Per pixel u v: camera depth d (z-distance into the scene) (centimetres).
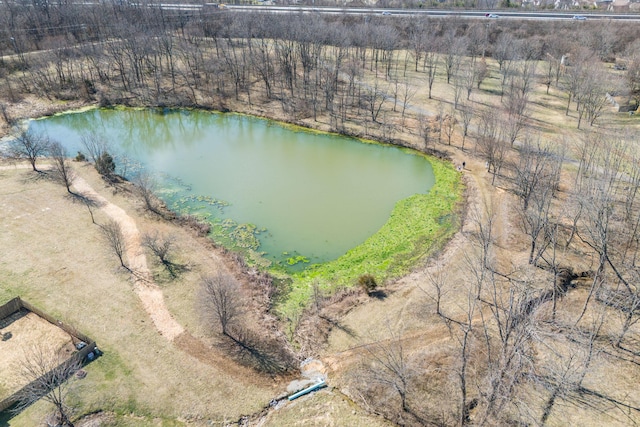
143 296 4394
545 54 11112
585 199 4588
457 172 6781
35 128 8381
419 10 13838
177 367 3697
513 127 6862
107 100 9481
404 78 10338
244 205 6072
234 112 9156
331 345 3944
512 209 5750
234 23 11919
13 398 3334
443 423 3256
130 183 6431
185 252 5050
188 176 6812
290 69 9781
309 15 12094
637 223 4847
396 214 5884
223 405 3425
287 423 3316
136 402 3428
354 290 4569
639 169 5238
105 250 4991
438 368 3656
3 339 3906
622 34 10888
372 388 3525
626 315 4050
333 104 9044
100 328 4034
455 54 10275
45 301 4306
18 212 5591
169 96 9675
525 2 16438
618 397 3412
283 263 5028
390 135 7875
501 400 3186
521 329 3106
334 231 5559
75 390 3481
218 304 3916
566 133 7400
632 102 8494
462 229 5456
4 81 9731
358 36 10694
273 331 4097
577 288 4475
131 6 12381
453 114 8444
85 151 7494
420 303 4350
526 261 4822
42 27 11475
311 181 6688
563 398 3391
